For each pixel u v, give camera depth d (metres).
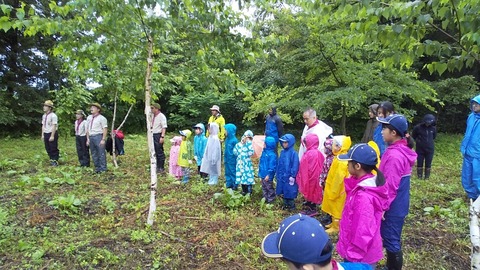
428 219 4.97
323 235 1.40
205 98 16.62
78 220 4.86
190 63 4.96
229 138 6.36
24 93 15.68
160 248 3.94
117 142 10.16
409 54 2.51
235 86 4.79
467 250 3.99
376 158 2.73
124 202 5.64
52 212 5.07
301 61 10.23
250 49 4.48
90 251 3.79
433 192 6.41
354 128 15.37
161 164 8.35
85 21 4.11
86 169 8.30
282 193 5.35
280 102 10.38
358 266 1.70
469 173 5.18
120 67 6.09
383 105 4.78
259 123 17.47
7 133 15.78
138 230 4.40
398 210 3.10
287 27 9.71
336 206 4.30
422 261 3.73
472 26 2.04
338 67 9.66
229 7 4.21
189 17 4.17
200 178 7.37
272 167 5.54
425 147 7.48
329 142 4.72
